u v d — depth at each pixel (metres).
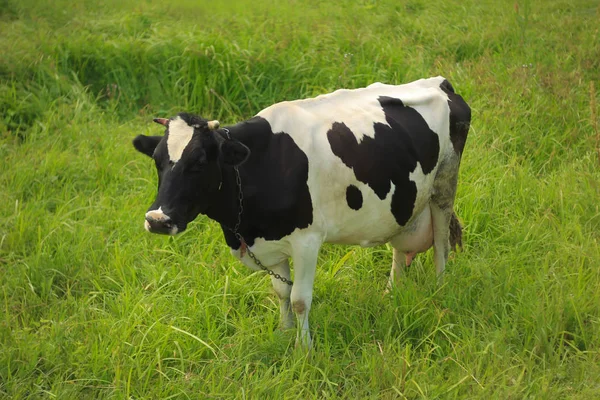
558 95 7.48
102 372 4.20
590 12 9.98
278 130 4.29
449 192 5.20
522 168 6.49
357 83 8.05
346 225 4.57
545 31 9.16
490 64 8.23
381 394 4.05
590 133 7.08
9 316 4.65
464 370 4.10
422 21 9.58
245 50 8.10
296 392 4.07
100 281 5.18
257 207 4.25
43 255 5.32
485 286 4.91
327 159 4.34
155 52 8.27
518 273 5.15
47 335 4.49
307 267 4.41
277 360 4.44
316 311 4.84
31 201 6.12
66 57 8.12
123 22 9.00
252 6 9.53
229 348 4.43
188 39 8.24
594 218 5.72
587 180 6.16
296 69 8.06
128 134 7.16
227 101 7.84
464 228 5.77
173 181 3.92
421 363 4.26
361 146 4.47
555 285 4.84
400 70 8.17
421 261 5.57
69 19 9.06
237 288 5.09
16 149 6.89
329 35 8.81
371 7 10.07
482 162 6.52
